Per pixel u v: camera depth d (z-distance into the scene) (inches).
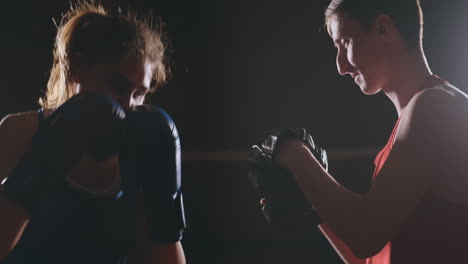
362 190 258.2
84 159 33.9
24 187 32.5
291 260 184.2
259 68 331.9
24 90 315.3
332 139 327.0
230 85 331.9
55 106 40.8
